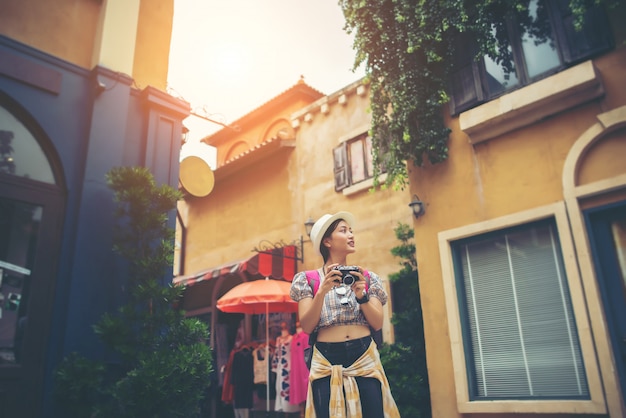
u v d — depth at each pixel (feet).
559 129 17.67
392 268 27.91
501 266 18.71
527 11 19.42
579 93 17.08
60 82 17.30
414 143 21.03
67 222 16.34
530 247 18.04
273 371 28.07
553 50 18.48
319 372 7.85
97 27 19.07
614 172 16.20
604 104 16.75
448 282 19.40
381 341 26.76
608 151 16.49
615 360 15.10
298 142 37.14
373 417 7.53
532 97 17.76
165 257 15.74
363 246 29.84
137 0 20.01
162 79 20.68
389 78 21.52
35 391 14.55
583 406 15.28
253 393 29.99
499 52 19.95
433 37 20.16
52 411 14.29
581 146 16.84
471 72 20.56
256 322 34.40
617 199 16.02
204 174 21.63
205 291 40.09
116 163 17.66
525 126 18.58
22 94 16.28
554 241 17.46
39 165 16.46
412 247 24.11
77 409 13.57
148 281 15.15
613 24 16.98
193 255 44.01
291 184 36.47
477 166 19.75
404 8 20.59
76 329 15.29
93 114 17.46
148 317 14.79
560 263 17.19
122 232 16.60
